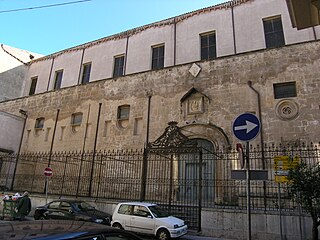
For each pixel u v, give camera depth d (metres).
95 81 23.36
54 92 25.36
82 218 11.87
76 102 23.66
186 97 18.58
